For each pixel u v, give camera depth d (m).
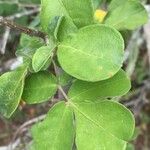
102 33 0.12
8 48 0.29
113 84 0.13
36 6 0.32
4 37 0.26
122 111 0.13
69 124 0.13
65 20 0.13
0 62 0.31
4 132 0.41
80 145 0.13
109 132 0.13
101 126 0.13
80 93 0.13
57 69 0.14
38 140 0.13
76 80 0.13
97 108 0.13
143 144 0.42
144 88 0.38
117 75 0.13
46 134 0.13
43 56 0.12
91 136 0.13
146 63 0.39
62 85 0.14
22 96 0.13
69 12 0.13
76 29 0.13
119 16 0.16
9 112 0.13
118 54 0.12
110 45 0.12
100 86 0.13
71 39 0.12
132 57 0.31
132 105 0.37
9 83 0.13
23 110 0.35
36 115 0.35
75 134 0.13
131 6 0.16
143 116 0.42
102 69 0.12
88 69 0.12
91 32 0.12
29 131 0.29
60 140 0.13
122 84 0.13
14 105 0.13
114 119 0.13
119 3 0.16
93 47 0.12
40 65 0.12
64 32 0.13
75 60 0.12
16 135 0.31
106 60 0.12
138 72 0.38
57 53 0.12
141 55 0.38
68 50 0.12
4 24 0.13
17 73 0.13
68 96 0.13
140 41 0.33
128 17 0.16
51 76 0.14
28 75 0.13
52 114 0.13
